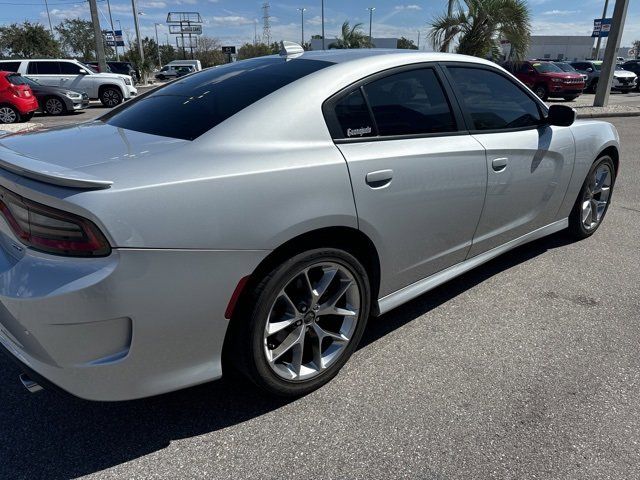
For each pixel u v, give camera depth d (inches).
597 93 619.8
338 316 100.3
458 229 116.9
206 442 84.4
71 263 68.0
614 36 590.6
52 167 69.8
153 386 77.3
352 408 92.5
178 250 71.8
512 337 116.3
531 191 136.9
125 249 67.5
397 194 98.0
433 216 108.0
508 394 96.3
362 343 114.2
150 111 102.7
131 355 73.2
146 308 71.3
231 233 76.0
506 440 84.7
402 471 78.4
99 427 87.9
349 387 98.5
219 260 75.7
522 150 127.7
